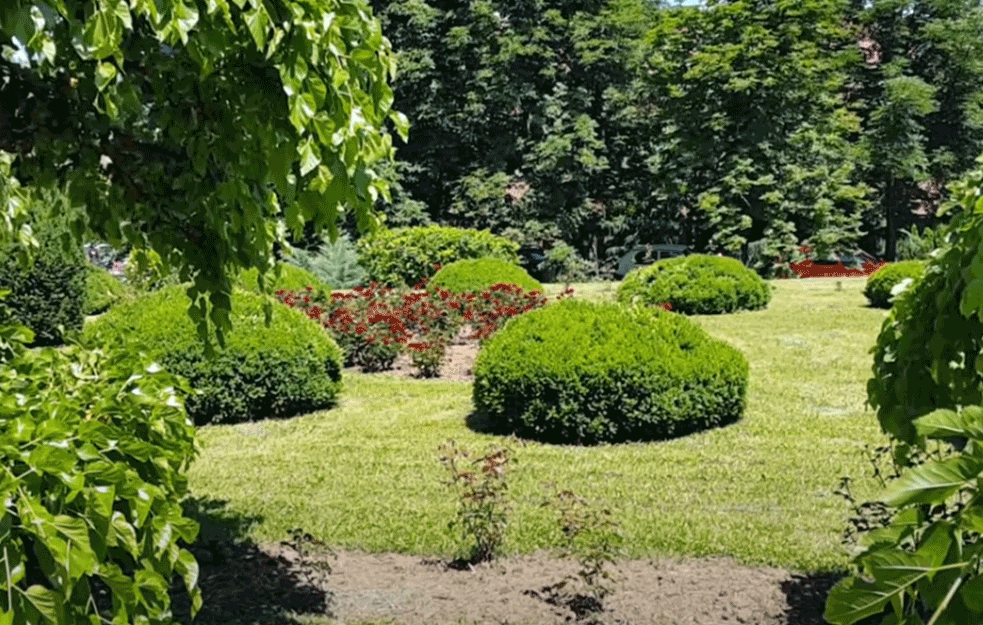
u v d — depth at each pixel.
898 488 1.23
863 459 6.58
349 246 19.77
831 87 27.02
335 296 12.30
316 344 8.46
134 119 3.14
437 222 31.16
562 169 29.14
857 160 29.48
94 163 3.02
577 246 31.62
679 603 4.03
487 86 29.06
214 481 6.22
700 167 27.61
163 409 2.77
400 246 18.31
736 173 25.97
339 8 2.75
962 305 2.30
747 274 14.43
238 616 3.87
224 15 2.42
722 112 26.47
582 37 29.62
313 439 7.39
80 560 1.83
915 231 27.94
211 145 2.85
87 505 1.98
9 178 3.82
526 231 28.88
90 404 2.60
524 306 11.91
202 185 3.01
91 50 2.12
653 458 6.66
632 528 5.11
